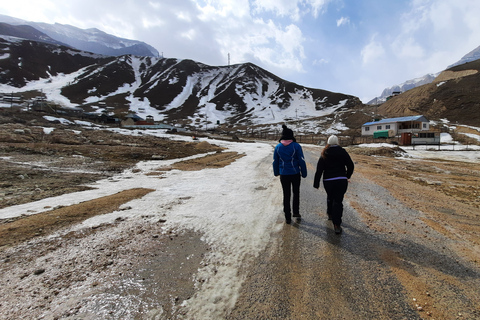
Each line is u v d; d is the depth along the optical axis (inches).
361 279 99.8
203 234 145.3
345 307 83.0
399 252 124.3
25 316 76.1
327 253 122.0
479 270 108.3
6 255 113.9
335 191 146.9
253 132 2817.4
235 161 548.1
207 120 3959.2
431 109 2566.4
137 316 77.9
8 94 3617.1
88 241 132.1
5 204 193.0
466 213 194.9
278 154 162.2
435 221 173.2
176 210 190.1
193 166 454.3
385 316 79.0
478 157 879.7
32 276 97.9
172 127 2351.1
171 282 96.7
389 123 1907.0
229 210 192.4
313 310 81.4
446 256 120.7
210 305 83.7
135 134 1286.9
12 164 349.1
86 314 78.2
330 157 149.4
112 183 288.4
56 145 577.0
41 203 198.1
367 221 170.7
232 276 101.4
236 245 130.9
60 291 89.3
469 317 78.7
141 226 155.9
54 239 133.3
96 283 94.7
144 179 319.0
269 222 166.6
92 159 457.1
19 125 923.4
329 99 5017.2
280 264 111.1
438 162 720.3
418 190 287.7
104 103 4215.1
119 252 121.1
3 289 88.8
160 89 5295.3
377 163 605.0
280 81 6697.8
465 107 2304.4
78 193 235.0
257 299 87.0
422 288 94.6
